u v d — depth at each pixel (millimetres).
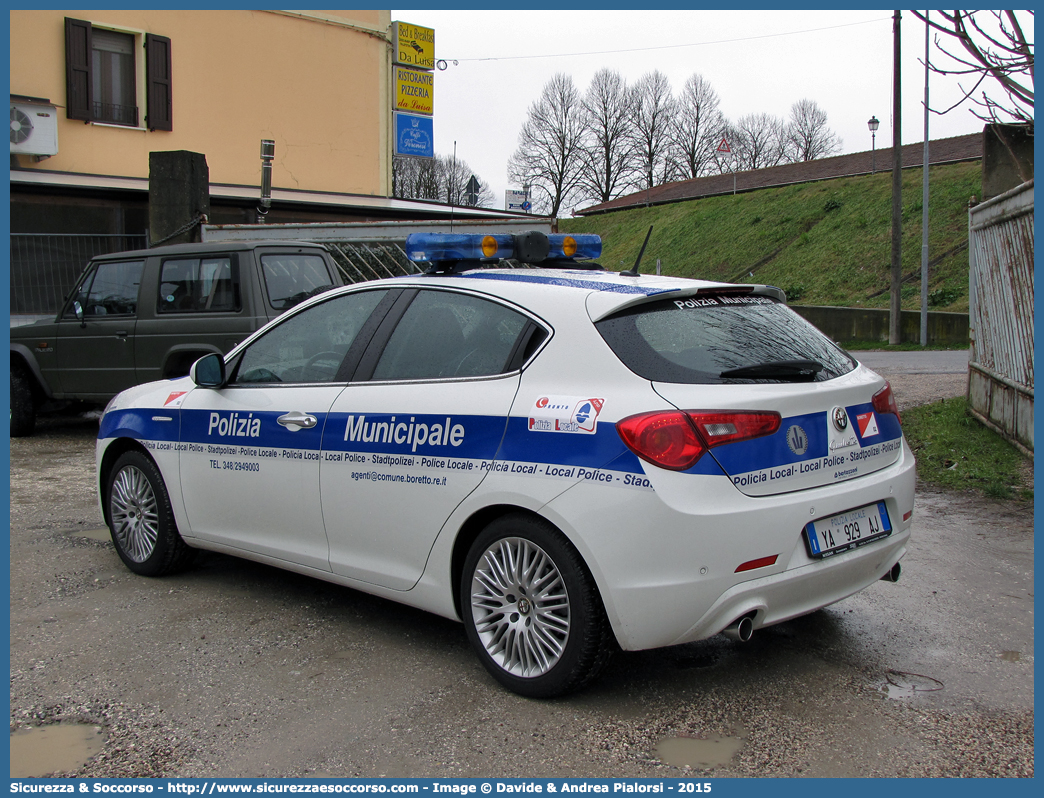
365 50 18828
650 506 2910
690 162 59688
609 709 3203
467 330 3635
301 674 3551
